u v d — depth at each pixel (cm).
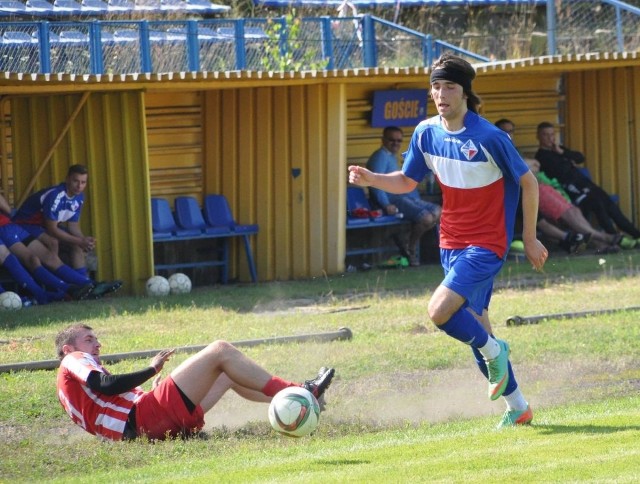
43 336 3338
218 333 3353
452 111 2030
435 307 2008
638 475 1522
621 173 5791
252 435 2208
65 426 2352
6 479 1922
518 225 5472
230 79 4506
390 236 5366
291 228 4988
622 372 2781
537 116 5916
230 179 5028
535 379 2730
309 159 4950
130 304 4072
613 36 6944
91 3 5925
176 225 4831
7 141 4588
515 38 7069
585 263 4950
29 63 4784
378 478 1591
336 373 2805
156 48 5188
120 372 2788
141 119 4541
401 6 7294
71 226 4359
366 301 4084
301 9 7038
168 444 2098
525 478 1536
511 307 3759
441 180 2084
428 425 2262
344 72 4759
